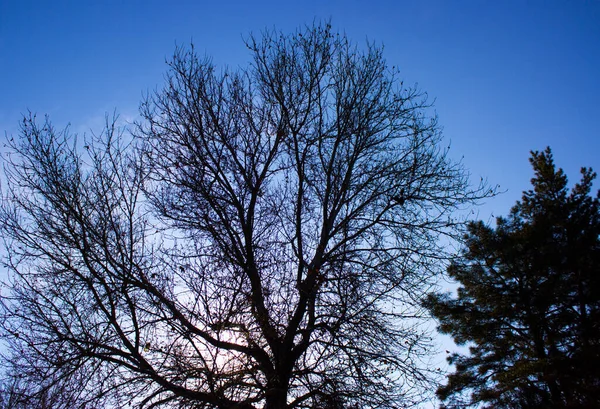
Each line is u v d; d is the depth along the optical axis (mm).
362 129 12547
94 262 9852
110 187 10250
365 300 10422
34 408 8781
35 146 10266
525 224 20922
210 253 10469
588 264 19062
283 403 9703
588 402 15562
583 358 16562
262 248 10805
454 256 11672
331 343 9945
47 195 9945
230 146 11953
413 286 10859
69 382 9000
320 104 12742
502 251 19094
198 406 9148
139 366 9227
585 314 18875
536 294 18688
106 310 9320
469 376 19234
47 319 9281
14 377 9008
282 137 12266
